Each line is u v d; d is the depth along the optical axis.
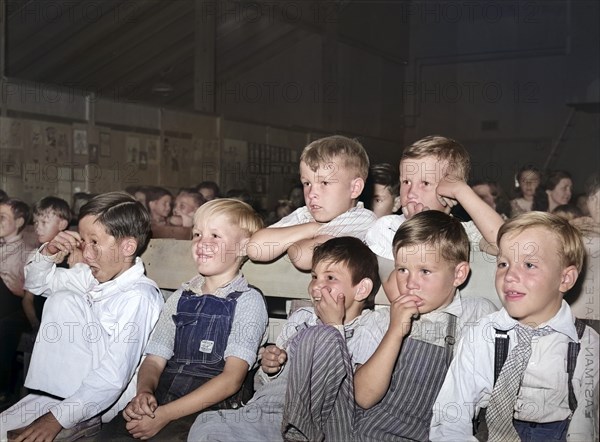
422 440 1.49
